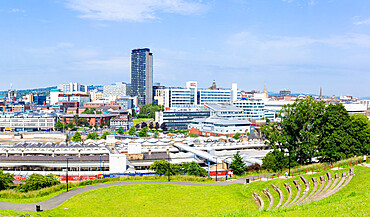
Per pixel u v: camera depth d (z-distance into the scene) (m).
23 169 150.25
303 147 140.00
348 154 139.25
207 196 101.88
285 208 64.81
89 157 154.88
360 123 147.38
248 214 66.25
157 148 189.62
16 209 89.75
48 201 99.00
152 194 104.62
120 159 149.88
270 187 100.56
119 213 89.06
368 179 82.06
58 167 150.88
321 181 88.88
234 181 125.38
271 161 144.88
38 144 195.00
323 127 144.88
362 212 50.38
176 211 89.75
